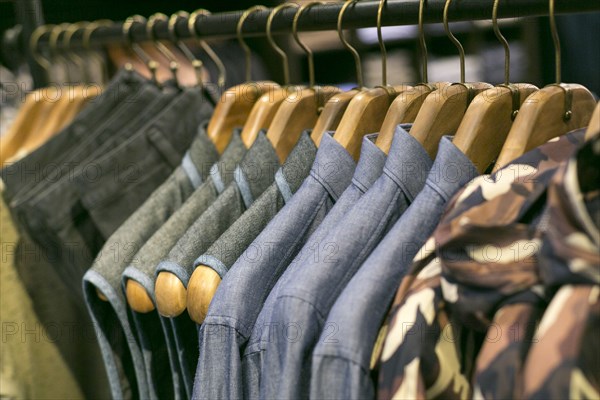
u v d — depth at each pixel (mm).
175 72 972
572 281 443
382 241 590
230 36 876
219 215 721
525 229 493
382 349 544
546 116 598
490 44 2205
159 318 809
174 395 850
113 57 1504
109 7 1800
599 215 474
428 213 594
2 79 1474
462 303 504
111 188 860
